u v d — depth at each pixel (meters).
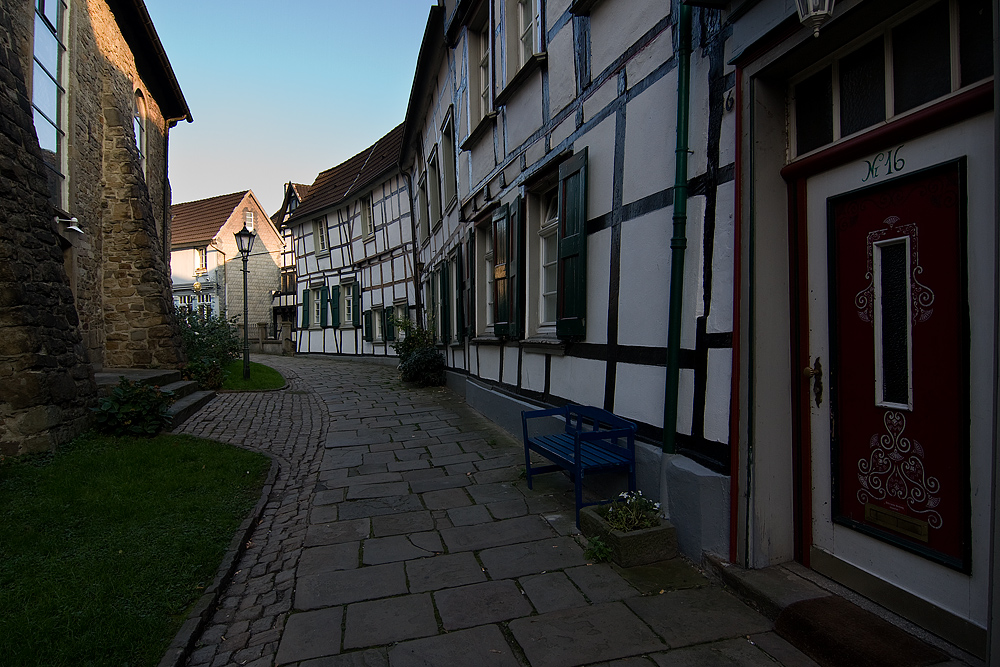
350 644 2.54
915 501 2.29
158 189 12.01
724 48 3.03
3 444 4.63
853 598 2.51
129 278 9.49
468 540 3.64
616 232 4.14
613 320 4.17
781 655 2.33
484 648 2.48
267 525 4.06
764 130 2.81
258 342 26.62
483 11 7.47
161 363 9.59
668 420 3.39
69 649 2.34
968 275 2.06
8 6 5.89
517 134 6.20
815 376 2.75
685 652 2.38
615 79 4.15
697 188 3.25
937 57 2.15
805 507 2.82
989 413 2.01
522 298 5.93
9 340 4.73
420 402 9.24
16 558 3.10
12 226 4.90
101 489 4.18
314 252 22.56
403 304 16.23
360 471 5.32
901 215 2.31
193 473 4.82
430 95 11.56
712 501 3.04
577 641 2.49
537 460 5.41
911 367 2.29
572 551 3.40
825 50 2.55
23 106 5.31
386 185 17.06
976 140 2.02
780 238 2.84
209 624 2.78
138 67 10.62
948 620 2.15
